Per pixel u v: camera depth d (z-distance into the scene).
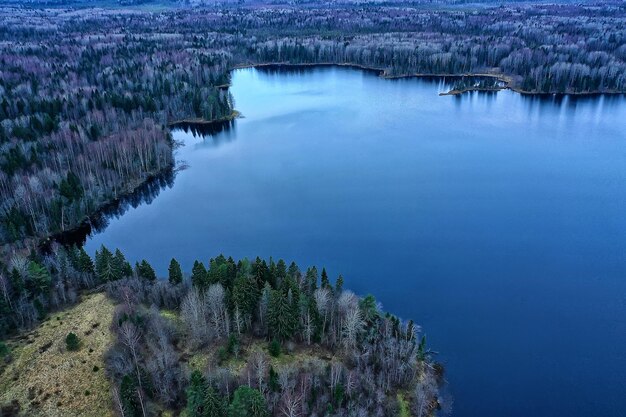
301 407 67.25
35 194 131.62
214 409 61.34
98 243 128.38
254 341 81.44
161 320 81.88
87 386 71.75
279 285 86.56
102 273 95.44
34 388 71.44
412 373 76.44
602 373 82.94
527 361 85.06
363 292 103.31
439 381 80.31
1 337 81.25
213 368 74.06
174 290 88.94
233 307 82.25
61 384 72.06
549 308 98.75
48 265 97.69
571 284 106.44
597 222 132.25
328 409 67.44
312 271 90.69
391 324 84.38
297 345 81.06
